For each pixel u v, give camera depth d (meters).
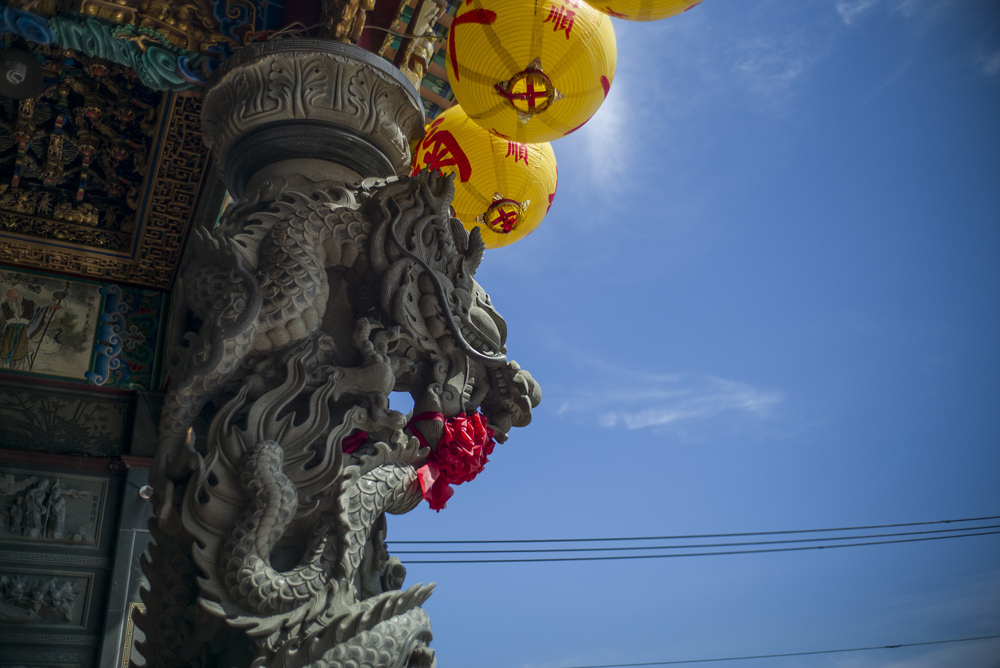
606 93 4.39
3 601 6.14
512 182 4.96
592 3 4.09
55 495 6.56
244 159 4.49
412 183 4.30
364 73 4.49
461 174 4.95
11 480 6.52
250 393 3.79
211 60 4.85
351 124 4.46
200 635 3.40
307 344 3.88
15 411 6.80
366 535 3.75
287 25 4.88
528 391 4.46
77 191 7.14
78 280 7.43
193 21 4.83
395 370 4.06
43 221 7.20
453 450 4.03
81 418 6.99
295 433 3.67
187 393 3.66
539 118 4.36
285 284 3.84
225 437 3.58
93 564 6.48
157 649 3.71
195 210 7.14
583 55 4.16
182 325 4.11
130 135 6.94
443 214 4.34
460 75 4.38
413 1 5.12
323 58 4.40
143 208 7.12
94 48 4.70
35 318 7.17
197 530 3.42
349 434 3.83
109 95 6.75
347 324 4.19
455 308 4.30
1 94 5.46
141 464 6.83
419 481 3.96
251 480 3.44
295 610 3.42
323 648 3.37
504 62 4.17
